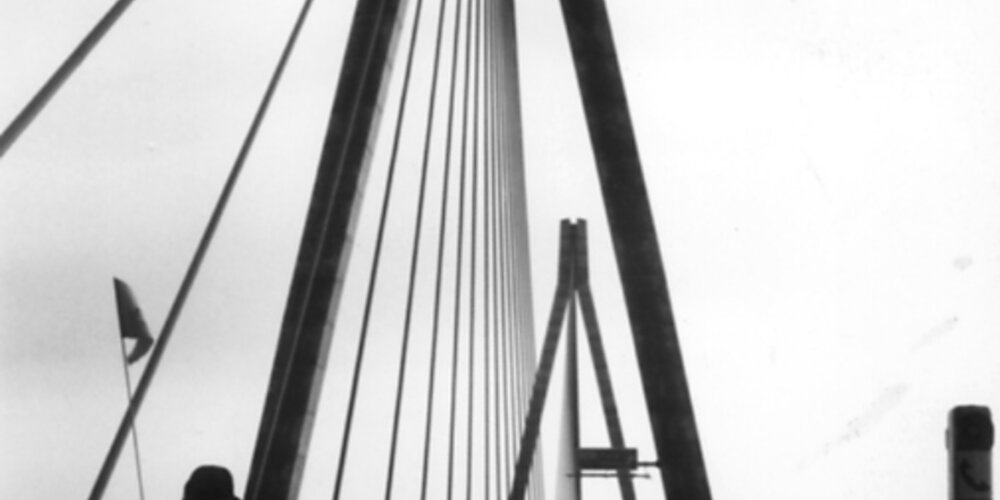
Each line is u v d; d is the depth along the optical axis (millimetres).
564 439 60562
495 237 41625
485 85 39062
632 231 29812
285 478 22719
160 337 16344
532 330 58500
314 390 23469
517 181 53906
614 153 30062
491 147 40812
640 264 29703
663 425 29125
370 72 26047
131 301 14547
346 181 25188
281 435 22984
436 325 29094
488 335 37406
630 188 29953
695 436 29125
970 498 8047
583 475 35688
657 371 29312
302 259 24531
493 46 41969
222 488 10109
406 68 28922
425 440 27797
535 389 60906
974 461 8047
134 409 15070
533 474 51906
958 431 8078
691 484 28922
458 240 32531
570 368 63375
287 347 23797
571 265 67250
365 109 25781
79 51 13227
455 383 31203
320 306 24109
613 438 64750
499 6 45000
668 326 29516
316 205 25000
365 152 25516
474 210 35531
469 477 33438
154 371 15844
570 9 30625
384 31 26297
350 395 22719
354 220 25078
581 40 30484
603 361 65750
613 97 30281
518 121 55344
